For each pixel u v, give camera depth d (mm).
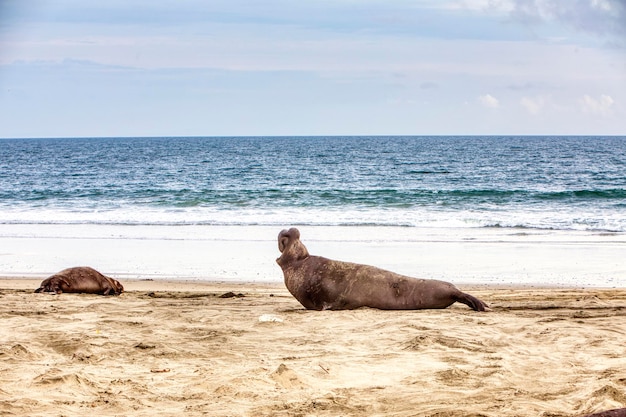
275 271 15500
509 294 12023
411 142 183125
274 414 5000
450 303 9672
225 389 5566
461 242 19953
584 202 32750
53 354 6930
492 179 50750
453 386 5789
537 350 7168
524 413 4992
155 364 6512
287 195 37719
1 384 5637
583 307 10289
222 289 13203
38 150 133750
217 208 31969
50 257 17594
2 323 8523
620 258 17078
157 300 11156
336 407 5180
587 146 131125
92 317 9078
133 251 18562
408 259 16953
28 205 34188
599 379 5949
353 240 20344
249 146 154375
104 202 35250
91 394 5473
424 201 33875
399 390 5652
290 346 7316
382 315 9125
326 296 9719
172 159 89688
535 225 23844
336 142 192625
